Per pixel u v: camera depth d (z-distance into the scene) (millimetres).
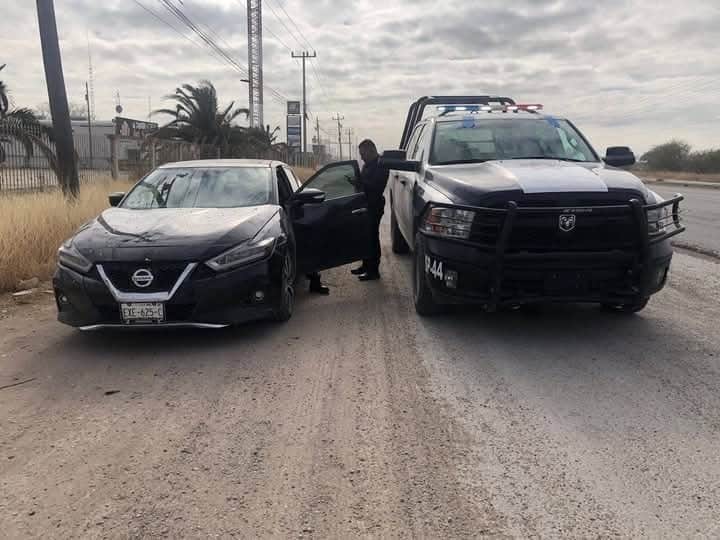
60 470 3186
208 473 3141
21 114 14625
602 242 4840
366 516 2770
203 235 5188
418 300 5902
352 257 7391
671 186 35750
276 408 3924
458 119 7031
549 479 3059
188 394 4164
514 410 3865
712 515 2758
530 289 4887
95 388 4289
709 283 7547
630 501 2869
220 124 27016
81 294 4961
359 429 3619
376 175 7582
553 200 4816
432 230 5203
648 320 5848
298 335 5484
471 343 5207
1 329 5734
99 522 2736
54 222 9078
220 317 5043
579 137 6832
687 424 3654
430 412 3844
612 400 4008
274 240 5551
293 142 68250
